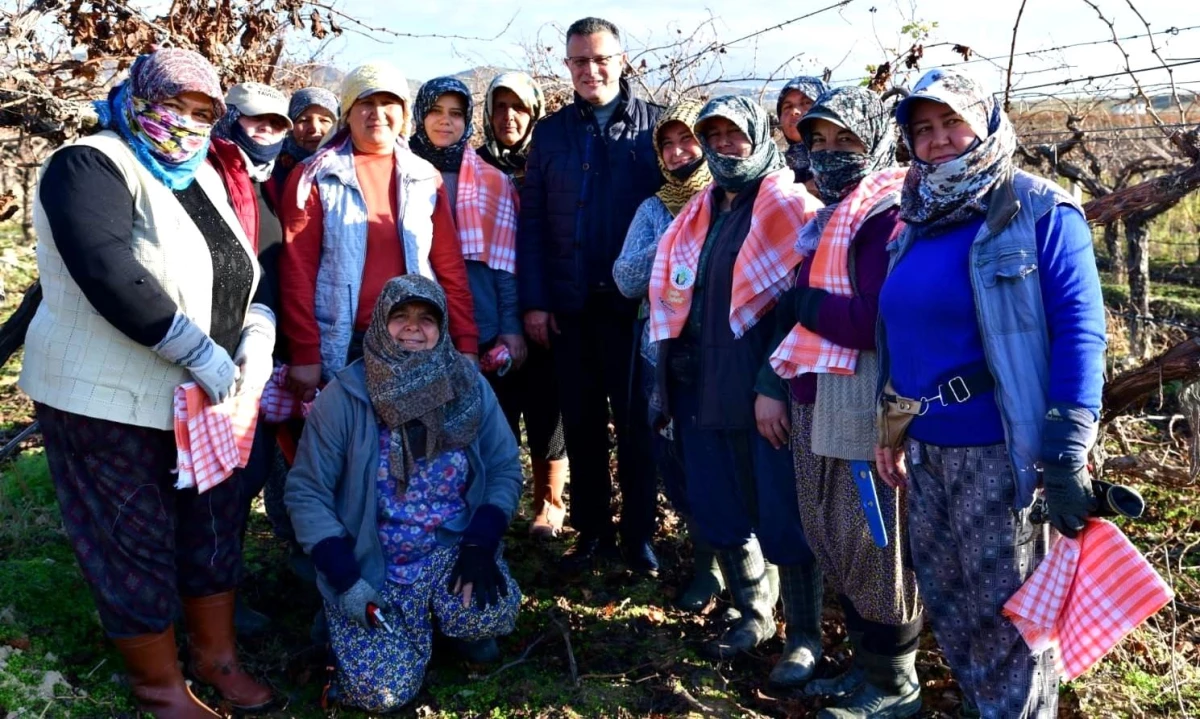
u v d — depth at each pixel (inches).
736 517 138.1
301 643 144.3
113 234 104.3
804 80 147.8
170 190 112.1
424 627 132.2
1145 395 153.9
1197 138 164.4
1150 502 196.9
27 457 197.8
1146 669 139.3
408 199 148.7
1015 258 96.9
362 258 145.9
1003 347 97.7
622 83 167.0
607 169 163.9
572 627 152.8
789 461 129.2
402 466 130.0
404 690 128.1
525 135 187.9
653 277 139.6
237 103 139.9
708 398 133.0
